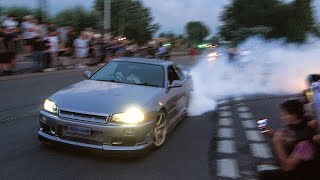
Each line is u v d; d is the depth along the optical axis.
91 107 5.57
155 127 6.09
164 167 5.50
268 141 7.05
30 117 8.09
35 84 12.72
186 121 8.65
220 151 6.39
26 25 15.79
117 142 5.50
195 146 6.65
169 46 34.41
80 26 39.50
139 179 5.01
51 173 5.02
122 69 7.23
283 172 3.53
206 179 5.12
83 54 19.91
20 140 6.35
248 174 5.34
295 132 3.51
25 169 5.09
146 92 6.34
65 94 6.00
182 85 7.95
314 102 4.87
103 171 5.20
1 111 8.48
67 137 5.58
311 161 3.38
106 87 6.45
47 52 16.56
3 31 13.98
